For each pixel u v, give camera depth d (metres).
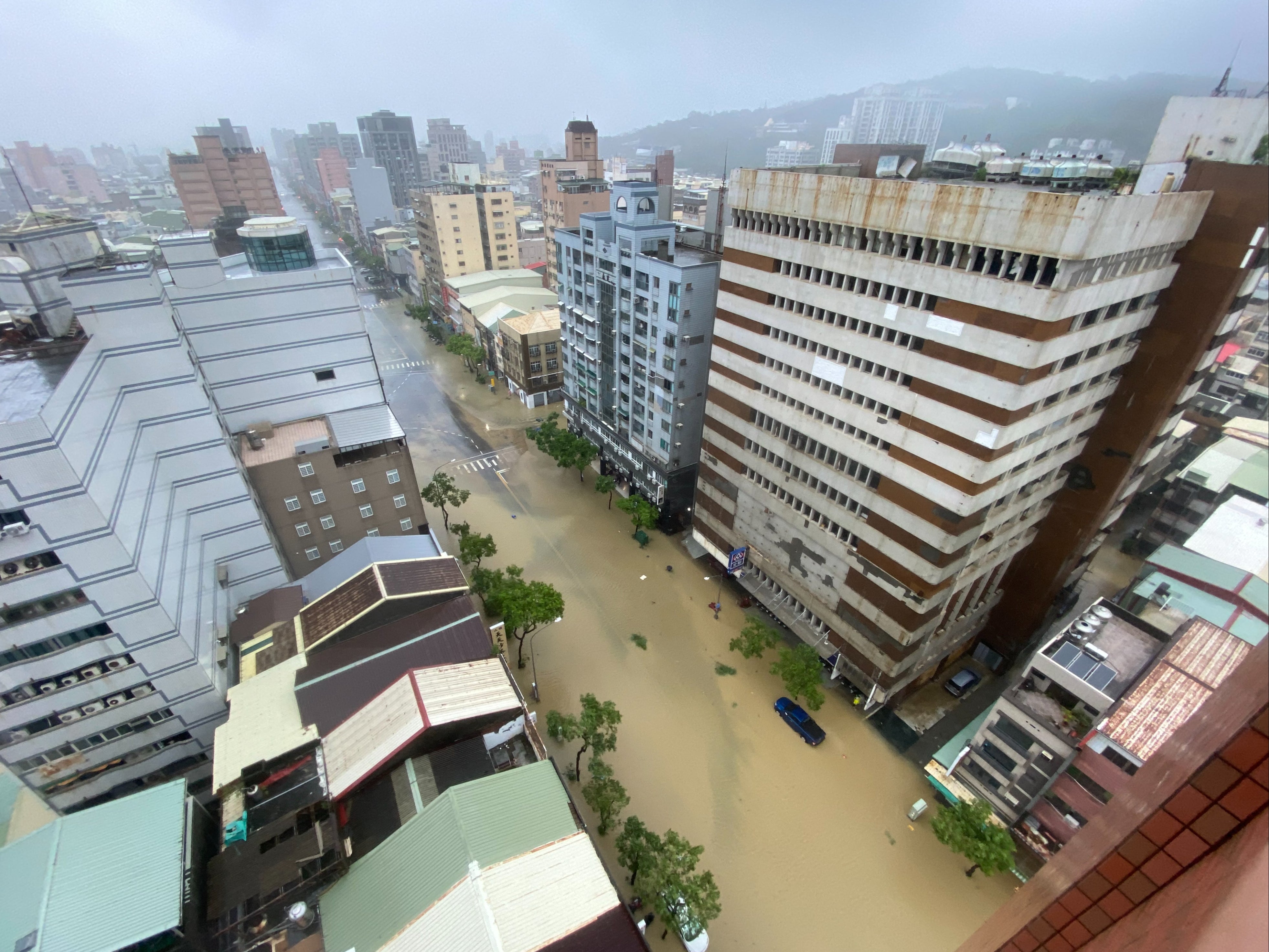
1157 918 6.55
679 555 60.53
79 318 31.77
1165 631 35.88
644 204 53.94
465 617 37.03
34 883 21.92
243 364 46.16
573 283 67.56
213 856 26.42
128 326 33.19
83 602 29.42
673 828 36.75
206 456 38.50
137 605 31.11
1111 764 29.53
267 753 29.41
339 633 35.16
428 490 60.72
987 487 32.03
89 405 30.02
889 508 36.41
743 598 54.59
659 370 55.69
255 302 44.62
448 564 41.16
